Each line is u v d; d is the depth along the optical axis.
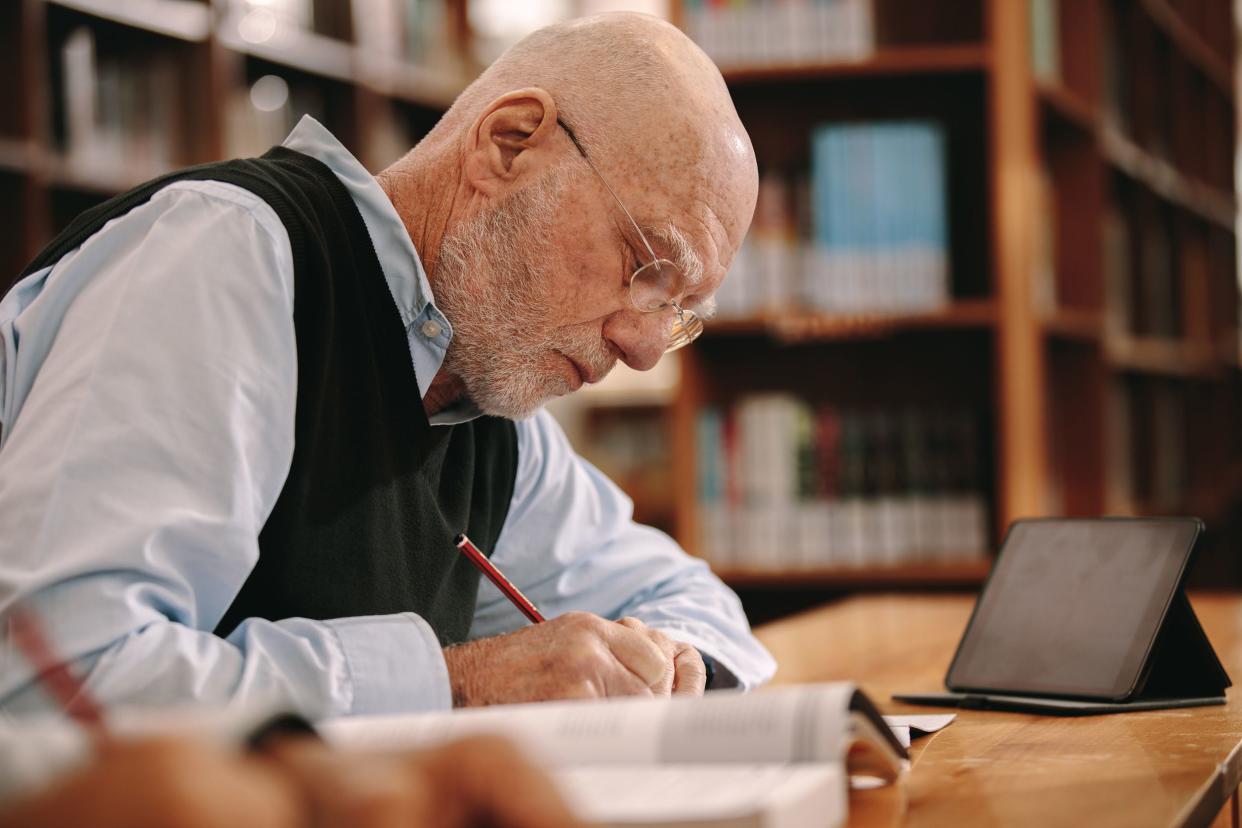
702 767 0.79
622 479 4.63
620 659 1.13
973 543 3.14
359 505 1.32
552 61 1.48
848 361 3.35
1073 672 1.41
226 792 0.45
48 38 2.93
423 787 0.51
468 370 1.49
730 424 3.24
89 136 2.95
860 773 0.98
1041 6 3.49
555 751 0.82
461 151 1.49
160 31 3.05
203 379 1.11
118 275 1.16
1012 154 3.11
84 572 1.00
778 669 1.72
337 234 1.33
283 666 1.04
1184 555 1.41
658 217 1.44
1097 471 3.78
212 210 1.22
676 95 1.45
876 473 3.18
